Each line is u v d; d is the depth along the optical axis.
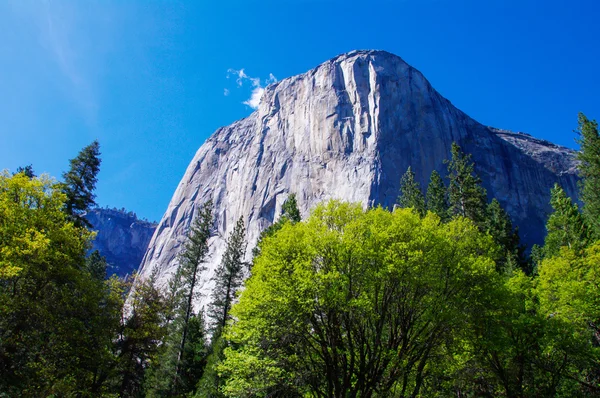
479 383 21.39
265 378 17.08
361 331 17.33
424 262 17.25
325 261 17.64
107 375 26.12
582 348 19.00
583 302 19.30
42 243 18.58
